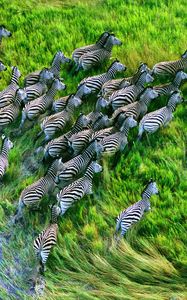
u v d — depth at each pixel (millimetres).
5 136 27641
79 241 23531
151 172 26203
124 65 31109
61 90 30672
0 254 23219
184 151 27438
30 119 28469
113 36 31969
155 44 33625
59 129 27719
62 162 26188
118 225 23406
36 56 33312
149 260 22609
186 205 24703
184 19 36656
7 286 22234
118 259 22688
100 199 25250
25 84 30547
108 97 29578
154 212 24547
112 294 21672
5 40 34438
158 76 31547
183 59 31312
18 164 26859
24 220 24375
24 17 36656
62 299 21641
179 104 29906
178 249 23031
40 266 22594
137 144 27531
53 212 23141
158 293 21766
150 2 38500
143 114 28875
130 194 25391
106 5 38156
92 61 31719
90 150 25922
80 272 22469
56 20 36469
